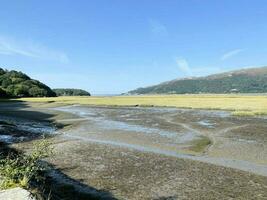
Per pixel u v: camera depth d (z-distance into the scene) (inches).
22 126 1728.6
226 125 1695.4
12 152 1010.1
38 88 6845.5
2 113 2699.3
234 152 1019.9
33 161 642.8
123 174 768.9
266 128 1545.3
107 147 1096.2
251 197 615.2
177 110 2812.5
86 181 714.2
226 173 774.5
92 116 2363.4
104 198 613.6
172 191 651.5
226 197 615.8
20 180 493.7
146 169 811.4
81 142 1199.6
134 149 1068.5
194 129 1563.7
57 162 879.1
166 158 931.3
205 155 985.5
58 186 668.7
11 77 7775.6
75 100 4680.1
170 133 1438.2
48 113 2672.2
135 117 2223.2
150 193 642.2
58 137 1349.7
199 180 719.7
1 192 450.9
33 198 446.9
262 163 878.4
